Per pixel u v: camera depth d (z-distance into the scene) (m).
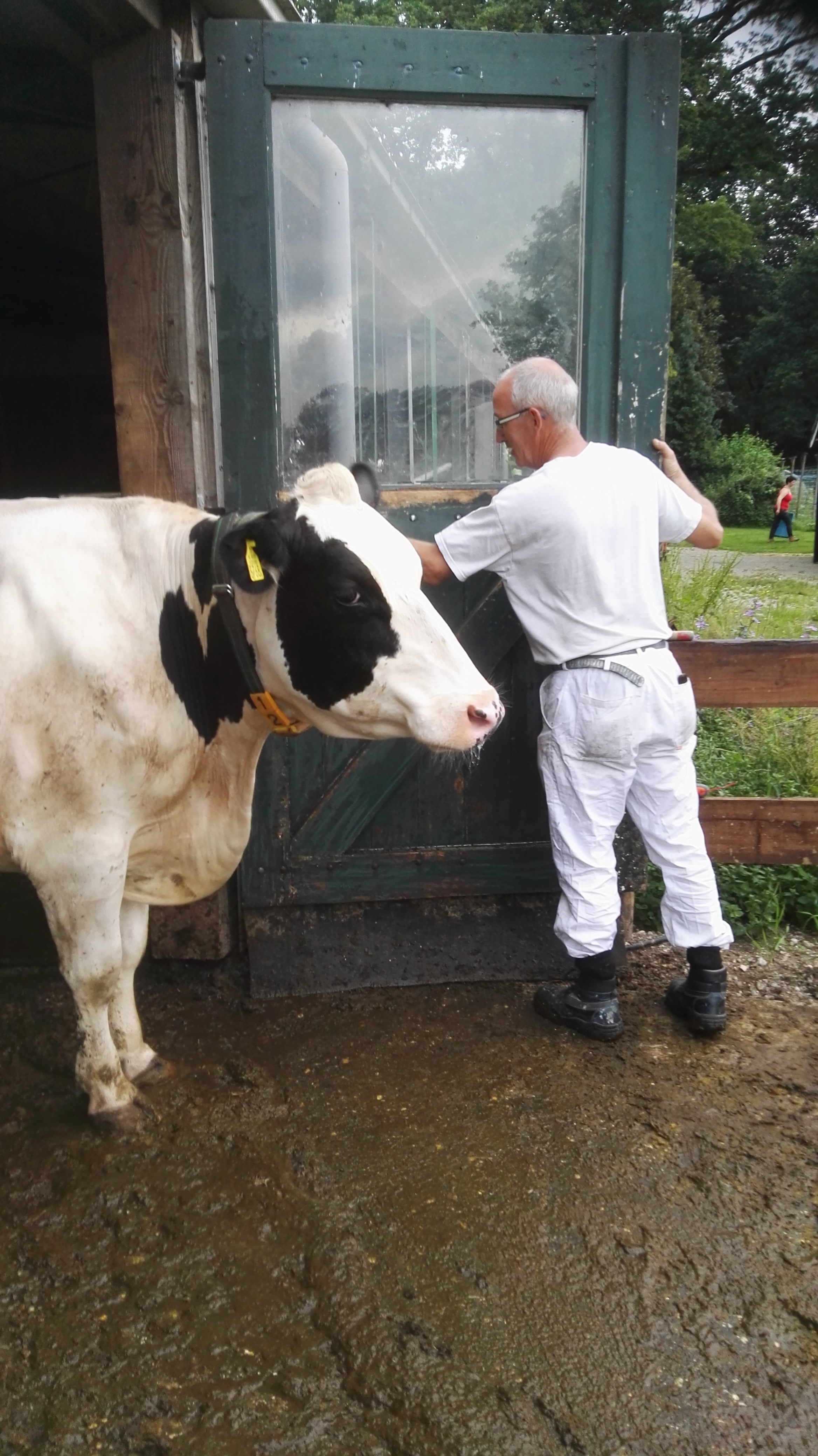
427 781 3.22
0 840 2.31
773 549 19.38
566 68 2.86
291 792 3.18
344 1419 1.78
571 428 2.77
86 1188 2.37
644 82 2.86
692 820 2.95
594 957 2.95
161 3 2.76
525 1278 2.10
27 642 2.18
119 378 2.98
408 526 3.13
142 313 2.93
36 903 3.60
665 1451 1.72
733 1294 2.05
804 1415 1.79
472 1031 3.05
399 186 3.02
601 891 2.91
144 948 2.69
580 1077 2.80
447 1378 1.86
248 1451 1.72
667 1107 2.66
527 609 2.82
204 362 3.00
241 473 3.01
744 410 43.19
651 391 3.06
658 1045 2.96
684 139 25.34
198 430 3.01
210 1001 3.24
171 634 2.32
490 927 3.36
